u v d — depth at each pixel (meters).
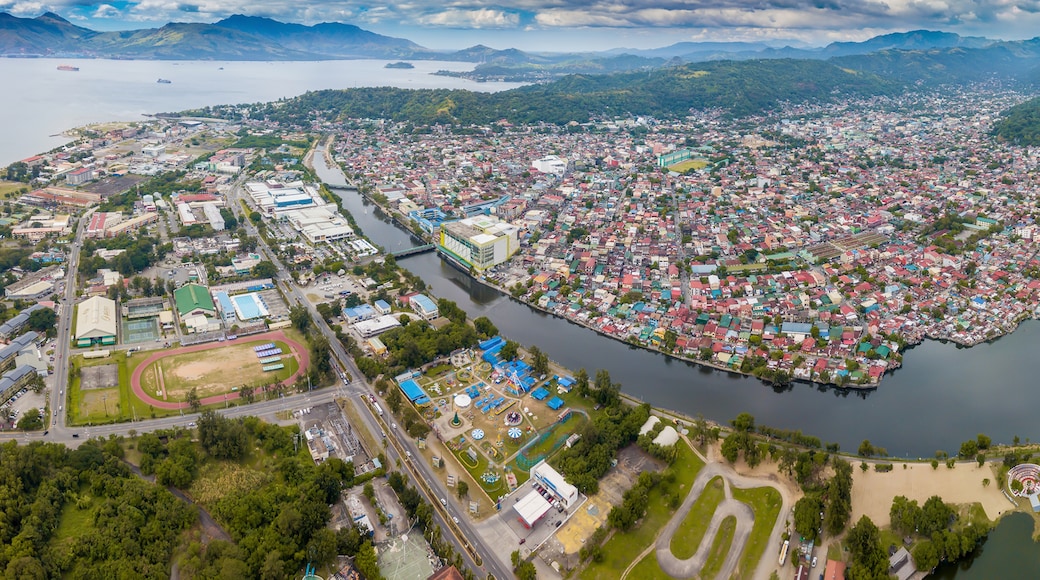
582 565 189.25
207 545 189.25
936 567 193.75
